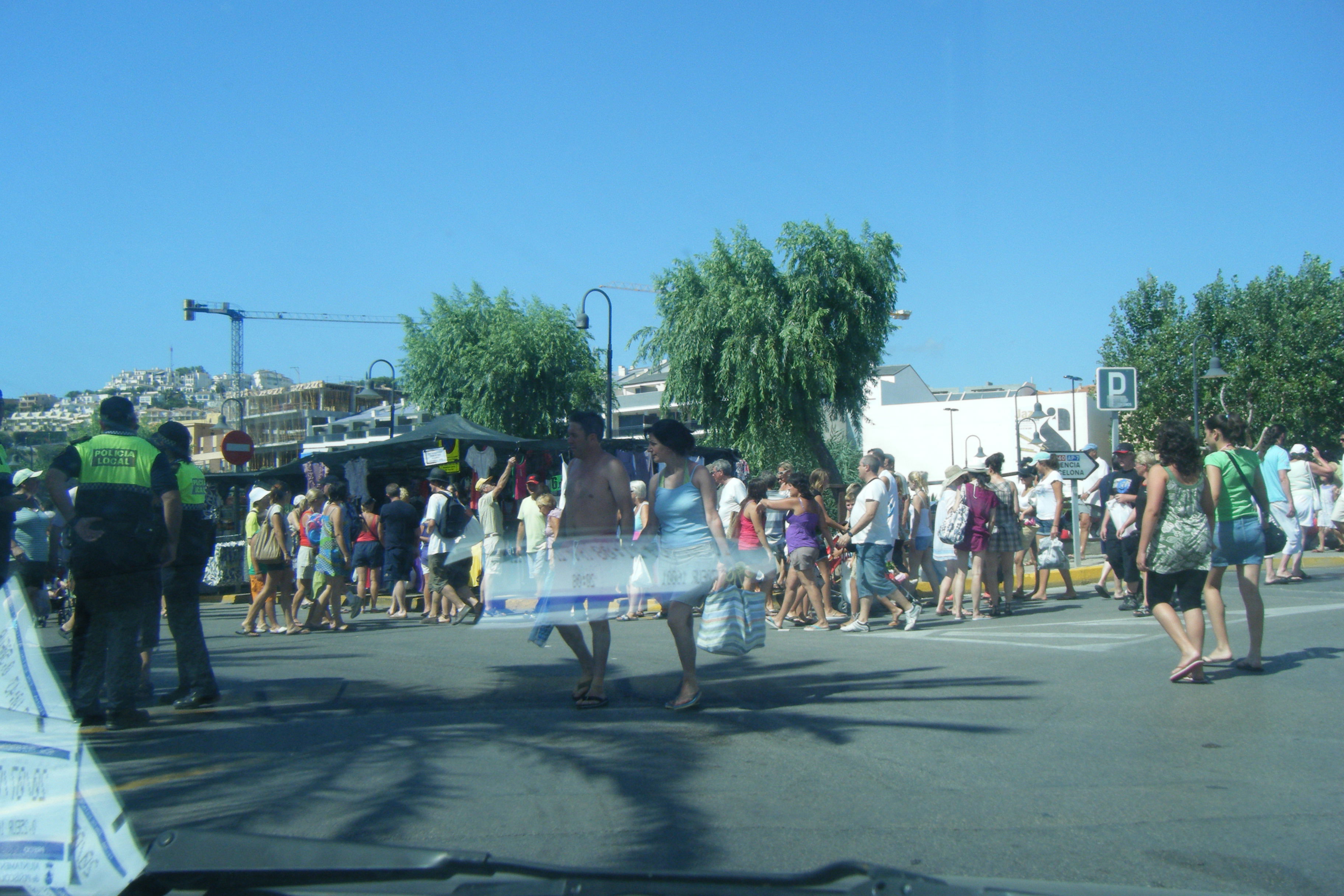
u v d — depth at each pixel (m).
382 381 60.72
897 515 10.02
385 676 7.41
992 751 4.97
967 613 11.22
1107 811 4.03
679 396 28.05
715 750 5.05
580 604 6.11
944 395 67.50
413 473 16.91
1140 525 9.64
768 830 3.83
